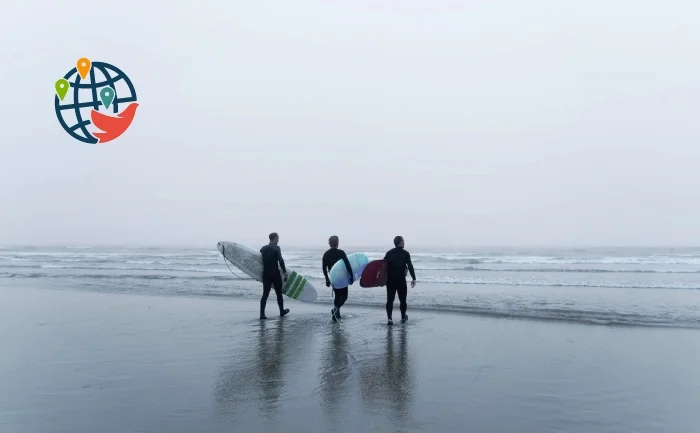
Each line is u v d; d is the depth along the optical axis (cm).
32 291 1390
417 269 2370
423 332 779
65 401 444
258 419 400
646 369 562
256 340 722
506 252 4422
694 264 2630
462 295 1251
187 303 1142
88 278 1797
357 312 1000
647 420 403
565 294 1266
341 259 888
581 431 378
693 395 469
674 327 815
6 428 376
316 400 450
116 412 415
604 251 4503
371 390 482
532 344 693
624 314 942
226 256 1093
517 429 381
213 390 480
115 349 665
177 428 378
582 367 571
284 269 947
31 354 636
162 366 574
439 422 395
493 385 501
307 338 735
